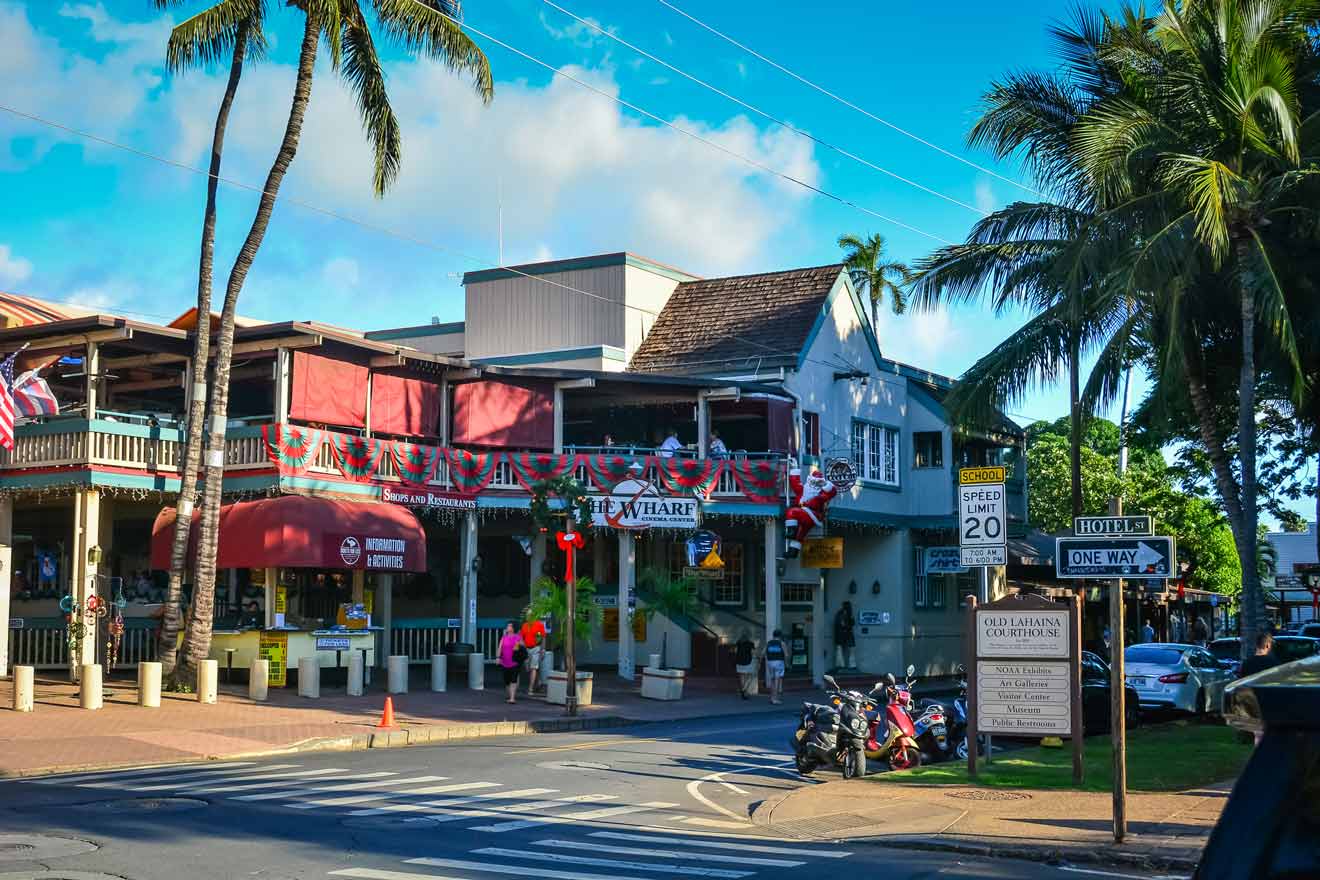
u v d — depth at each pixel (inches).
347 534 1037.2
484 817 494.0
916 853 442.9
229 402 1311.5
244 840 433.7
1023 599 617.0
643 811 528.4
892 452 1576.0
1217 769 625.3
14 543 1286.9
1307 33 857.5
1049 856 426.0
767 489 1284.4
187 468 994.7
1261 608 797.9
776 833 488.1
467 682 1182.3
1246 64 783.1
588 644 1413.6
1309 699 103.4
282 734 781.3
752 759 723.4
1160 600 1910.7
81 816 481.4
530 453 1248.2
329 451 1114.1
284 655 1034.7
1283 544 2755.9
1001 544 631.2
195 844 425.1
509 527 1381.6
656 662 1147.9
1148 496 2032.5
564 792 572.7
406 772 632.4
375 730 807.7
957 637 1648.6
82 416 1074.1
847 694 674.2
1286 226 864.3
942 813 512.4
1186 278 808.3
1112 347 908.6
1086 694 858.8
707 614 1427.2
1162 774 611.2
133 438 1058.7
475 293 1656.0
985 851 435.2
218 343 996.6
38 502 1122.7
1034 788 576.7
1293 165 802.8
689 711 1054.4
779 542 1317.7
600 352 1464.1
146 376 1231.5
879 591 1535.4
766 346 1429.6
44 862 390.0
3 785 575.8
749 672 1185.4
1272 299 759.1
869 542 1549.0
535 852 422.6
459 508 1201.4
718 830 490.3
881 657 1523.1
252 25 993.5
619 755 724.0
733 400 1318.9
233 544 1024.9
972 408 984.9
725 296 1558.8
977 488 638.5
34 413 1042.7
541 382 1266.0
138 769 648.4
